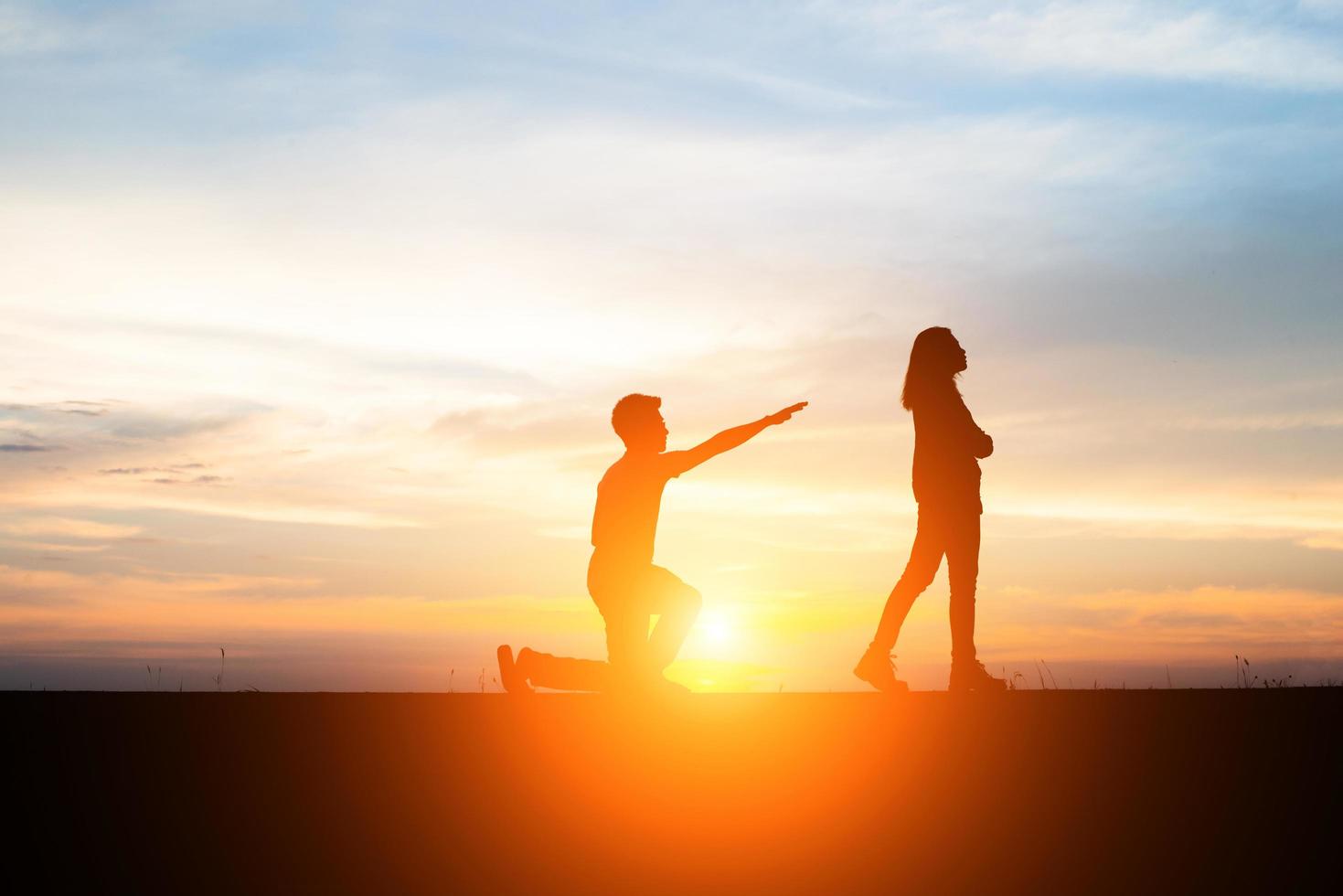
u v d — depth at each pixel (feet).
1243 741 19.72
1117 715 21.75
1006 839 14.90
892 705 22.70
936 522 27.91
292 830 15.65
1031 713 21.98
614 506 23.39
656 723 21.50
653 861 14.29
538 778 18.29
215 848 14.82
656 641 23.36
